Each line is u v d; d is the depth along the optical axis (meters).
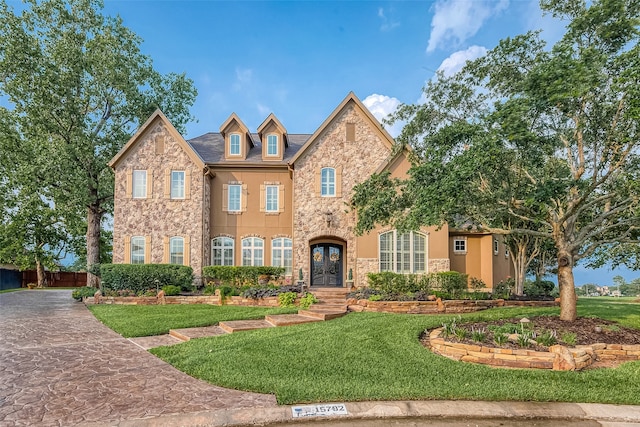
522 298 17.41
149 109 25.25
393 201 13.31
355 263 20.27
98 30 23.34
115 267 18.33
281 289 16.86
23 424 5.34
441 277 17.41
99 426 5.23
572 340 9.20
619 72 9.59
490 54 11.18
